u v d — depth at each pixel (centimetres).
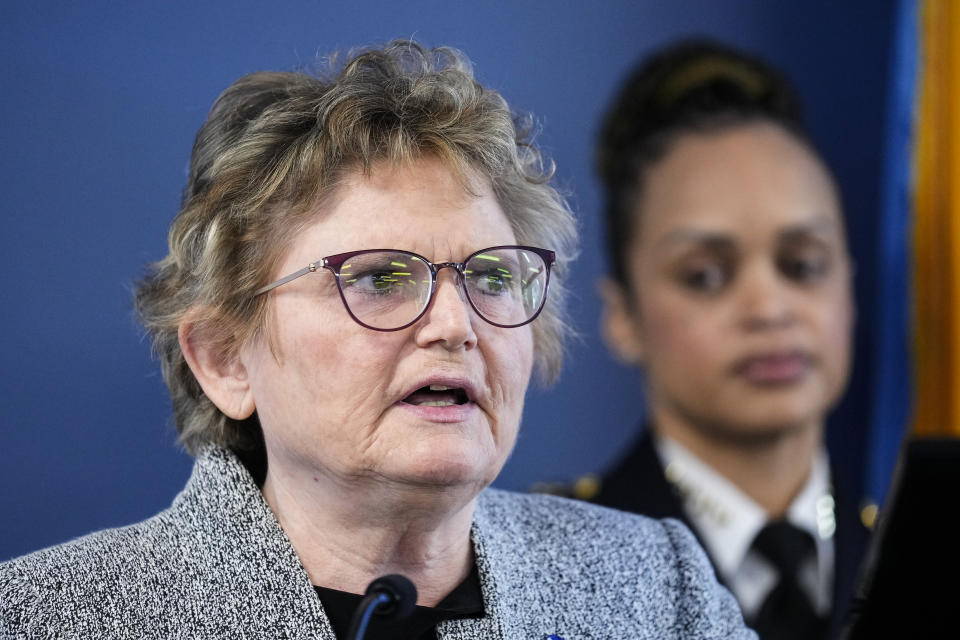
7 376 886
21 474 888
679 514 1038
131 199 924
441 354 539
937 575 427
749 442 1052
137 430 921
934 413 1122
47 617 540
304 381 548
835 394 1081
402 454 533
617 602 646
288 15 971
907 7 1133
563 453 1031
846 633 445
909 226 1120
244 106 605
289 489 584
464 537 604
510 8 1035
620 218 1050
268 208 565
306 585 565
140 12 930
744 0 1097
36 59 902
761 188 1067
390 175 559
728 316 1054
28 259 895
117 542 581
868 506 1106
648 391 1052
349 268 541
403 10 1005
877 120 1133
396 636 571
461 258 554
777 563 1044
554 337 686
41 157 902
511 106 661
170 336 614
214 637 550
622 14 1067
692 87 1074
